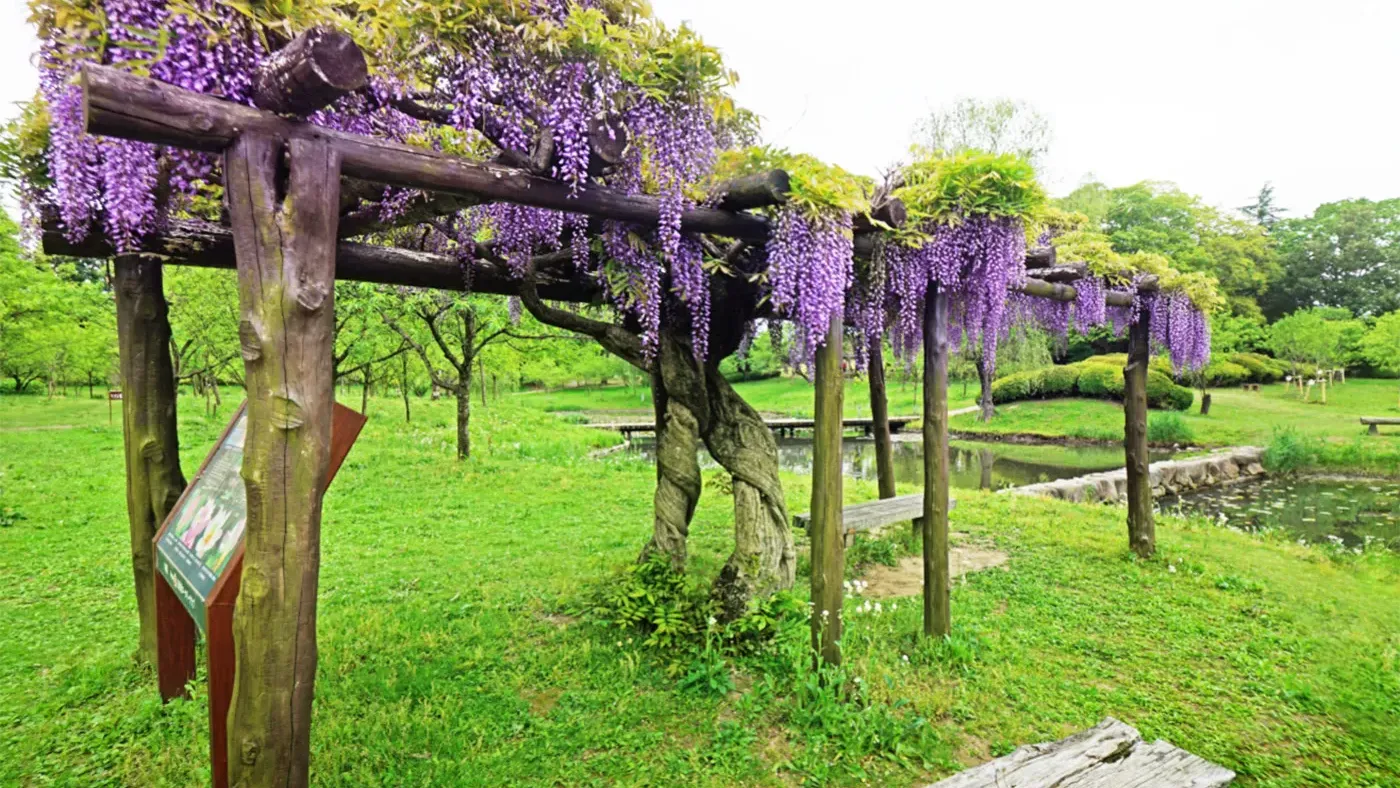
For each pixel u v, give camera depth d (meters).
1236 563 5.50
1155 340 5.80
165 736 2.70
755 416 4.29
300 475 1.79
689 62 2.30
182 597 2.47
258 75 1.68
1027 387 22.05
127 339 3.17
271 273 1.72
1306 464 13.76
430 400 21.14
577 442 14.47
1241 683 3.34
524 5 2.11
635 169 2.54
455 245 3.62
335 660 3.31
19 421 14.38
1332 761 2.72
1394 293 28.08
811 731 2.78
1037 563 5.36
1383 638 3.93
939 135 16.69
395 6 1.93
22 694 3.06
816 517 3.21
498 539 5.83
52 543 5.44
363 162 1.88
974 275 3.54
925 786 2.46
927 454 3.67
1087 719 2.98
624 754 2.63
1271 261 27.81
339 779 2.41
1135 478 5.61
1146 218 26.78
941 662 3.43
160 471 3.27
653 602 3.68
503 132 2.23
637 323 4.25
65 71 1.90
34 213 2.52
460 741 2.64
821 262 2.83
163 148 2.12
